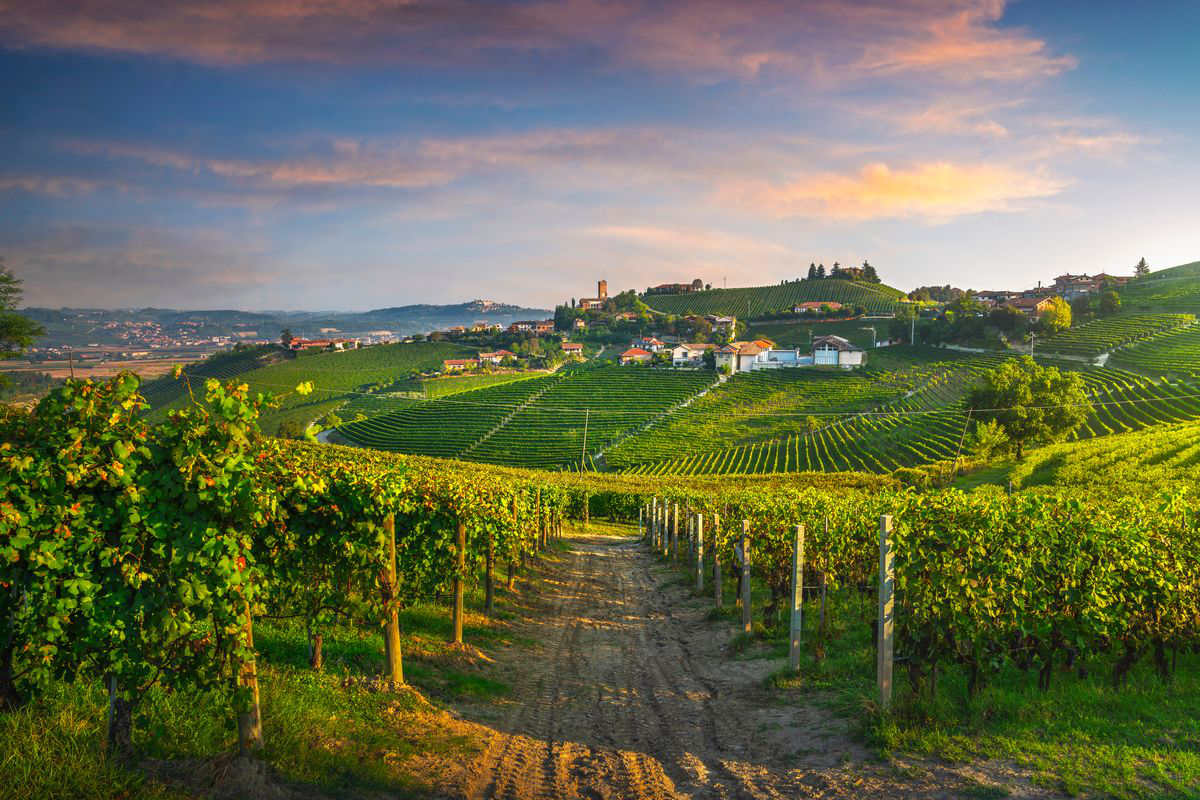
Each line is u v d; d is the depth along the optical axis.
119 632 4.96
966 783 5.57
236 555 5.21
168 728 5.55
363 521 7.80
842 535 11.66
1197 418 59.28
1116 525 8.55
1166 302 123.31
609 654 12.22
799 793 5.88
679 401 114.31
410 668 9.18
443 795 5.72
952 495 8.37
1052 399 58.50
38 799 4.29
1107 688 7.83
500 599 16.03
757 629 12.58
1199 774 5.39
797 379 118.81
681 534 29.38
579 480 59.25
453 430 107.88
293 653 8.30
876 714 7.12
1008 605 7.71
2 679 5.12
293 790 5.25
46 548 4.57
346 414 123.31
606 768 6.66
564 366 173.50
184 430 5.08
